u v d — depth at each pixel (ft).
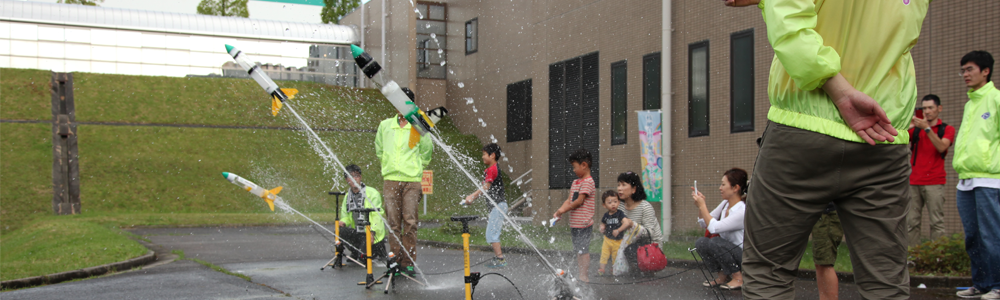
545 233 39.22
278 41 119.34
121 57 114.11
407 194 20.59
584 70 46.91
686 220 37.50
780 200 7.37
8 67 108.17
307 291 18.33
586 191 18.90
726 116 35.53
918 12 7.07
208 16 116.98
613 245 20.43
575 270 22.16
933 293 16.57
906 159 7.16
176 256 31.35
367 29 118.42
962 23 26.25
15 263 25.12
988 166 15.07
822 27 7.09
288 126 100.27
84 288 19.70
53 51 111.34
